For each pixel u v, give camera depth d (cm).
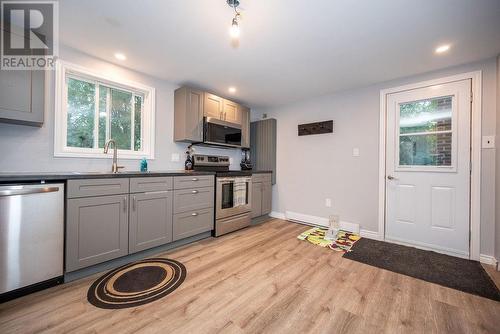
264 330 128
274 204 413
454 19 166
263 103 400
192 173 263
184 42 205
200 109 311
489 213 223
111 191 194
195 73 273
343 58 231
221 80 295
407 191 272
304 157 373
